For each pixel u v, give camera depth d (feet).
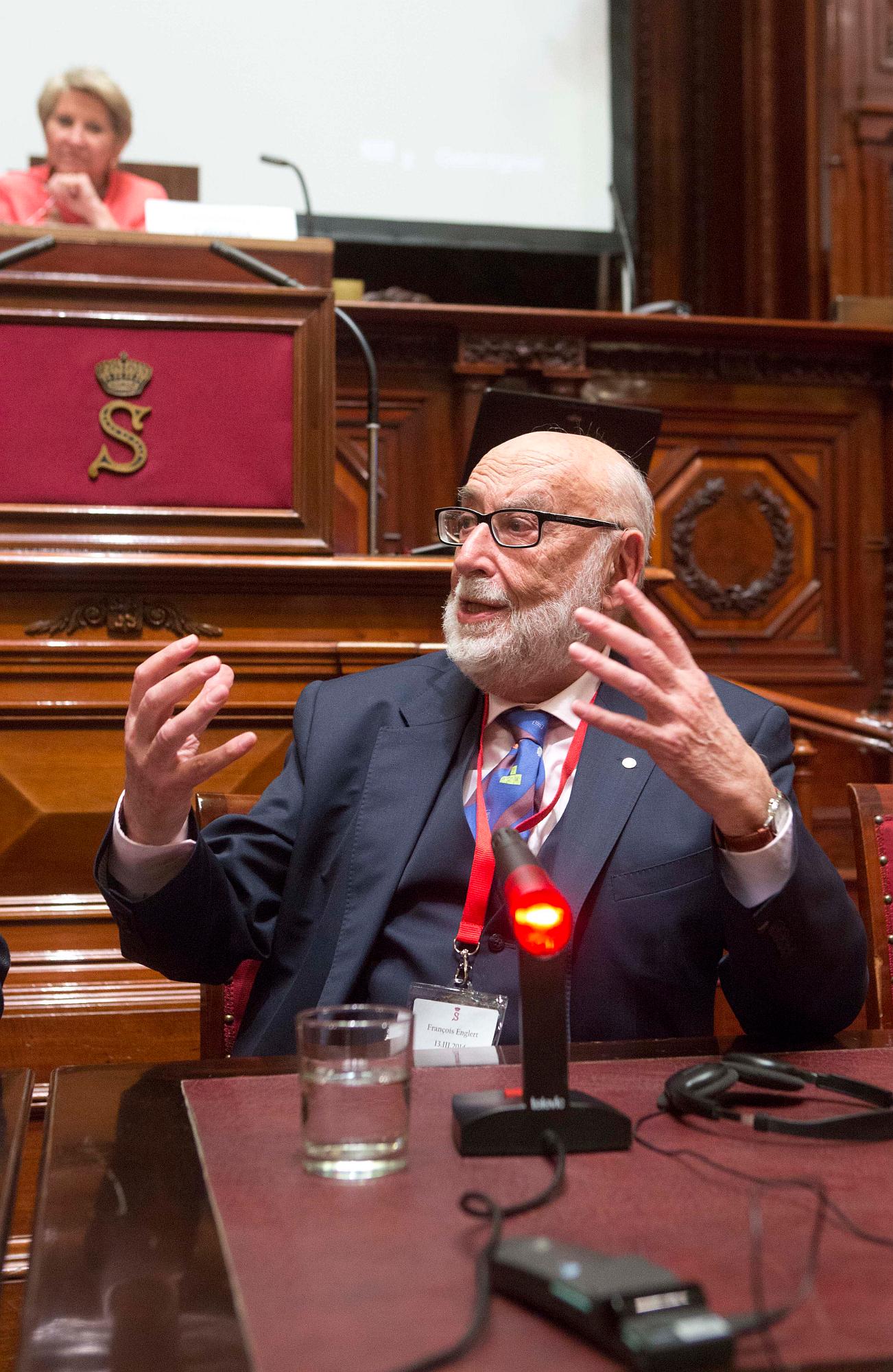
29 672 7.14
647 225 18.54
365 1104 2.56
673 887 4.64
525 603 4.99
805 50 16.60
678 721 3.51
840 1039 3.89
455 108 17.08
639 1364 1.72
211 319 7.52
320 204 16.74
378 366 13.58
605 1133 2.69
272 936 5.04
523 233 17.34
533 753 4.96
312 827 5.08
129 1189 2.48
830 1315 1.89
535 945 2.70
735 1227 2.24
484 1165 2.60
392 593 7.60
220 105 16.38
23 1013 6.74
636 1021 4.58
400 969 4.72
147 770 4.00
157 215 8.86
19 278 7.27
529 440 5.26
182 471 7.52
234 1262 2.10
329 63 16.70
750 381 14.35
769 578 14.42
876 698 14.61
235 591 7.43
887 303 14.60
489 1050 3.66
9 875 7.11
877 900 5.20
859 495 14.65
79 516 7.32
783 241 17.20
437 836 4.87
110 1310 1.94
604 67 17.54
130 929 4.44
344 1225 2.26
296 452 7.64
